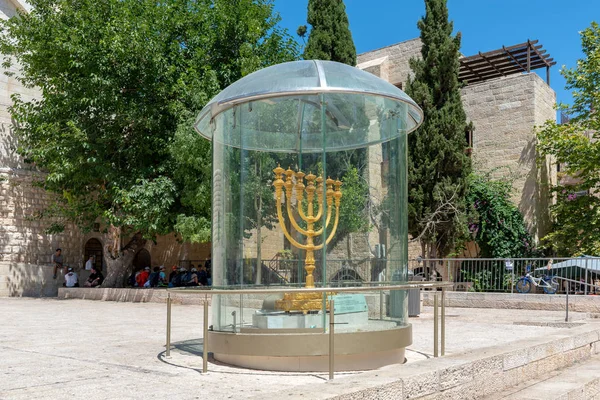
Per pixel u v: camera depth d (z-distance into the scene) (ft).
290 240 21.42
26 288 86.43
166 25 70.28
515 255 79.25
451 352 24.81
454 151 76.84
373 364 20.76
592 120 76.54
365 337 20.22
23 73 81.82
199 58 69.56
